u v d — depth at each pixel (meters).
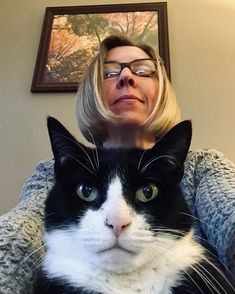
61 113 1.52
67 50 1.61
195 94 1.51
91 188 0.63
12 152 1.48
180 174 0.68
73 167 0.65
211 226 0.73
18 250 0.63
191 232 0.67
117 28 1.63
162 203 0.62
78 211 0.61
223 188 0.80
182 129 0.69
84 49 1.60
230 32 1.64
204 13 1.68
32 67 1.64
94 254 0.58
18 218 0.73
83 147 0.68
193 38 1.63
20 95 1.57
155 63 1.13
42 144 1.48
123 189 0.62
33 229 0.72
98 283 0.58
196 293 0.58
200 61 1.58
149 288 0.58
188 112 1.48
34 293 0.58
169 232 0.61
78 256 0.60
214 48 1.60
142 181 0.63
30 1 1.79
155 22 1.63
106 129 1.09
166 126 1.05
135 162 0.66
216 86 1.53
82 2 1.76
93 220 0.58
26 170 1.45
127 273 0.59
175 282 0.59
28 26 1.74
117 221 0.56
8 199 1.42
